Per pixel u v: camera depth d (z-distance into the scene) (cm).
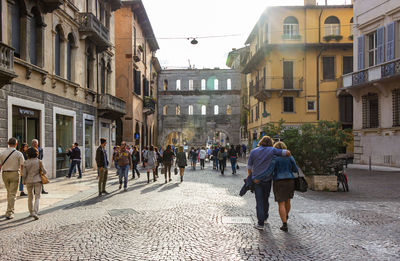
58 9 1681
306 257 493
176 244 562
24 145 1176
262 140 681
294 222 709
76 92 1908
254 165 658
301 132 1309
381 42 2169
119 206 924
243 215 786
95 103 2214
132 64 2998
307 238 590
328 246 545
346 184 1180
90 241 587
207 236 607
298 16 3081
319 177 1182
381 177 1584
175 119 5212
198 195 1113
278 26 3073
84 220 756
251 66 3666
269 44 3014
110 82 2539
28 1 1416
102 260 489
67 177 1698
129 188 1318
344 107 3094
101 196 1116
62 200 1023
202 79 5328
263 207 657
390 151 2117
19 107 1377
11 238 617
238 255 503
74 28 1880
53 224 723
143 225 697
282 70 3092
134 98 3084
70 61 1889
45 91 1574
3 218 784
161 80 5294
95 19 2014
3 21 1254
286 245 550
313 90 3095
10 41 1306
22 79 1384
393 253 509
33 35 1499
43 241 593
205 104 5209
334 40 3061
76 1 1930
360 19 2373
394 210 832
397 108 2077
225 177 1784
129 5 2972
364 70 2253
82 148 2002
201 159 2514
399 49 2050
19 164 800
